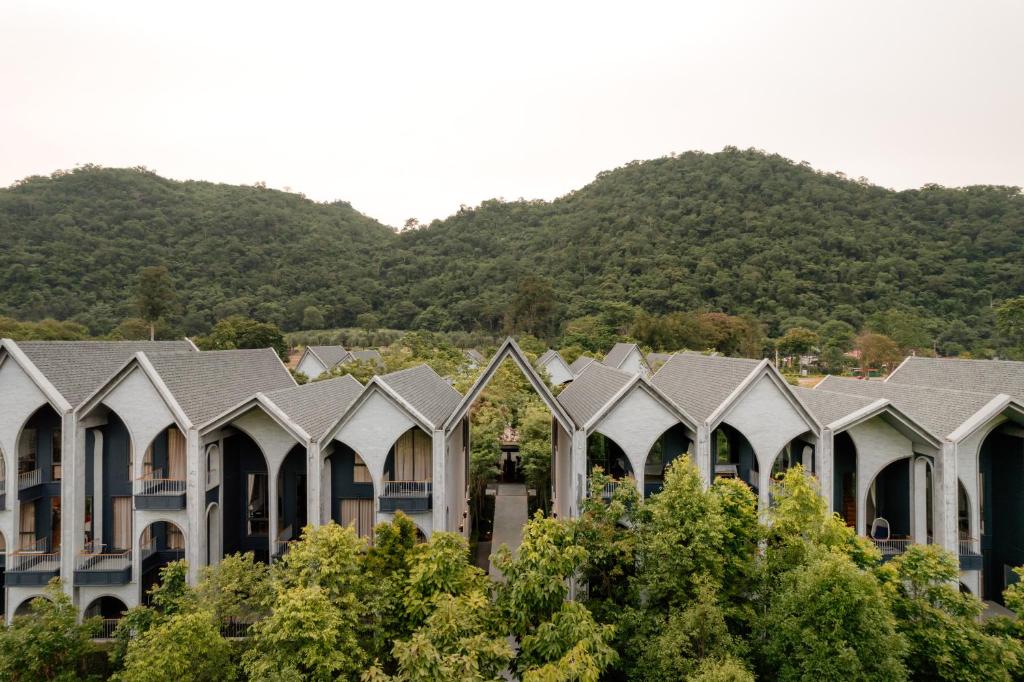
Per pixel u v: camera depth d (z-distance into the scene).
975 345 105.94
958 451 27.44
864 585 16.80
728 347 112.00
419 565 19.53
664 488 20.62
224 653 19.09
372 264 170.50
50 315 106.12
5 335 70.25
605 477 23.84
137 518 26.88
